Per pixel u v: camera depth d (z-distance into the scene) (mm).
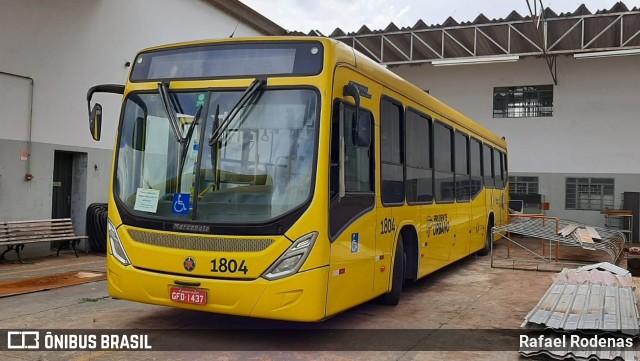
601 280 8508
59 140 11648
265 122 5559
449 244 10094
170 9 14500
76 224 12445
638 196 19078
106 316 6957
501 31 18172
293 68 5629
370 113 6641
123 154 6094
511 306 8117
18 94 10805
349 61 6090
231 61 5812
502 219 15648
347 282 5906
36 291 8266
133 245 5797
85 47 12148
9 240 10375
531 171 20453
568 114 20047
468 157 11594
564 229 13344
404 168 7770
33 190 11125
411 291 9242
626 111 19344
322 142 5434
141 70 6207
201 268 5445
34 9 11039
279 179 5426
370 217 6531
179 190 5668
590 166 19750
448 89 21562
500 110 21000
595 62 19688
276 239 5293
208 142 5633
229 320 6879
